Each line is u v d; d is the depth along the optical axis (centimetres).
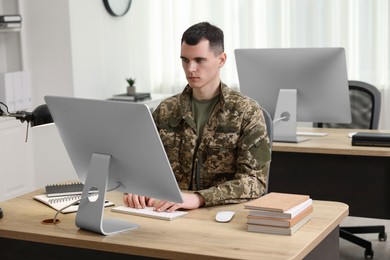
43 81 557
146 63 636
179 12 621
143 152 232
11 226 251
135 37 630
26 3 550
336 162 381
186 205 261
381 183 373
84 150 250
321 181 386
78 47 554
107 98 591
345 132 423
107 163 240
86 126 242
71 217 262
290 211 231
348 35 574
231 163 284
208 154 285
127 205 270
